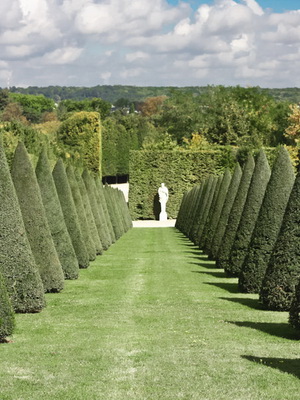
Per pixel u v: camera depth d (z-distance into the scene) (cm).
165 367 1037
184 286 2133
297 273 1605
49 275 1964
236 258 2308
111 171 10156
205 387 920
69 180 2938
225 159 6931
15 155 1917
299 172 1602
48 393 898
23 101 15600
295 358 1095
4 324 1245
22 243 1614
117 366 1048
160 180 6969
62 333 1343
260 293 1669
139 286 2144
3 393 898
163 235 5112
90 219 3303
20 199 1925
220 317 1539
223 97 9331
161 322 1474
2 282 1266
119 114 15688
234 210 2611
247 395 880
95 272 2556
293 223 1609
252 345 1208
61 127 8338
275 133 8888
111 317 1548
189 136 10606
